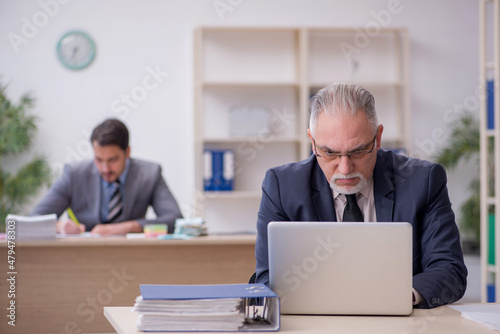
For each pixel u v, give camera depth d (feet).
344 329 4.60
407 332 4.50
